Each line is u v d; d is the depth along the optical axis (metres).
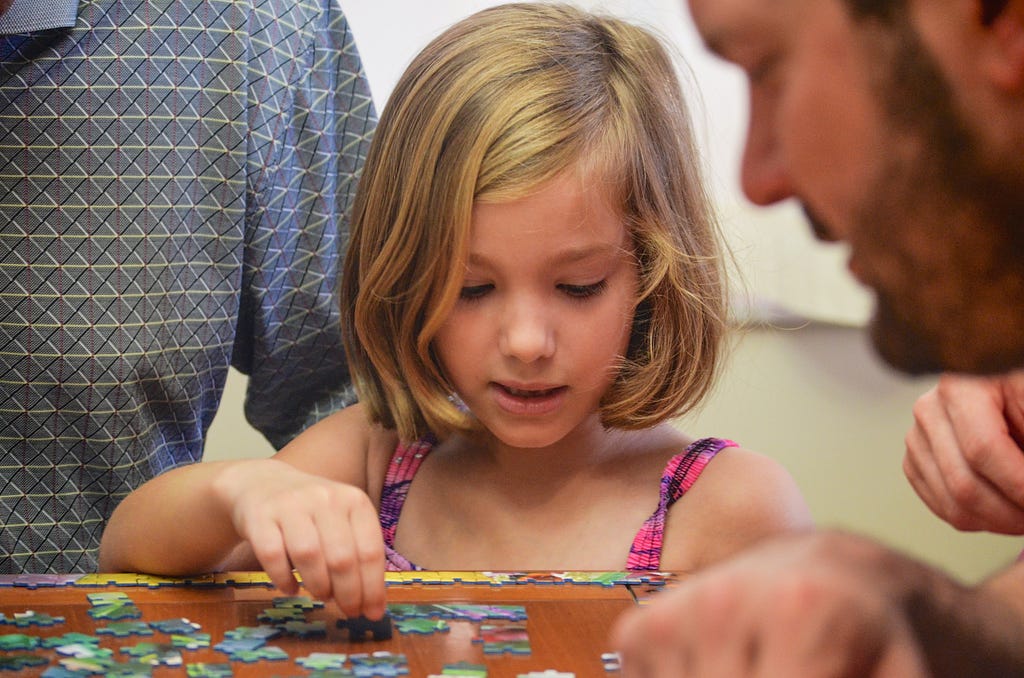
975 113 0.18
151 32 1.18
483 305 0.95
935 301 0.18
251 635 0.64
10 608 0.69
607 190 0.93
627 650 0.22
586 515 1.08
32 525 1.19
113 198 1.17
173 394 1.23
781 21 0.19
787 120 0.19
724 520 1.03
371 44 1.62
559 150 0.91
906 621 0.20
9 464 1.18
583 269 0.93
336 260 1.34
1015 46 0.17
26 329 1.17
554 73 0.97
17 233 1.16
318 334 1.34
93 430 1.19
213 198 1.21
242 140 1.22
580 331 0.94
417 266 0.99
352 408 1.25
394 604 0.70
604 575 0.77
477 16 1.07
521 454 1.10
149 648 0.61
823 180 0.19
